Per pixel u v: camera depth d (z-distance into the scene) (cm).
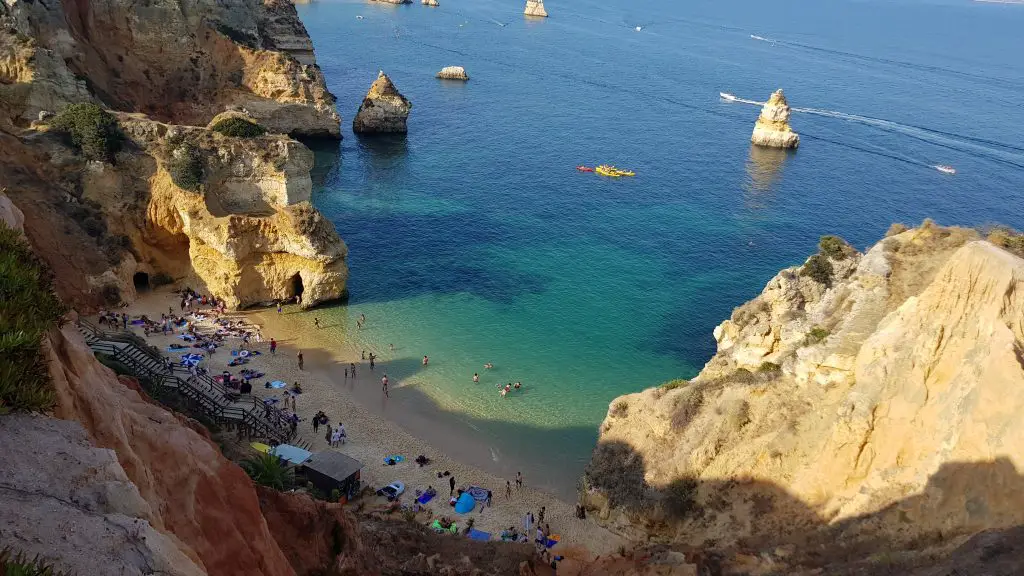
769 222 10612
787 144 14425
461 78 18788
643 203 11150
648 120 16300
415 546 3691
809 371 4019
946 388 3162
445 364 6625
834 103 18662
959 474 2878
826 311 4759
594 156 13425
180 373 5762
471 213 10244
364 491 4847
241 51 12431
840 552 3050
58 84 7950
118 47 10894
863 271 4638
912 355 3328
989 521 2723
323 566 2594
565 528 4650
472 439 5647
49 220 6525
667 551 3531
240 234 7000
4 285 1502
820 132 15812
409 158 12631
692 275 8738
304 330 6994
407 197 10731
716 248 9588
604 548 4412
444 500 4925
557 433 5791
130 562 1112
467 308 7638
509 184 11619
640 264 8956
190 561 1228
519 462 5431
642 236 9844
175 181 6931
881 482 3188
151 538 1171
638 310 7819
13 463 1206
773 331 4959
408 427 5731
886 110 18088
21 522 1095
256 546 2102
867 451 3359
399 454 5384
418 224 9719
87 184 6888
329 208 10069
